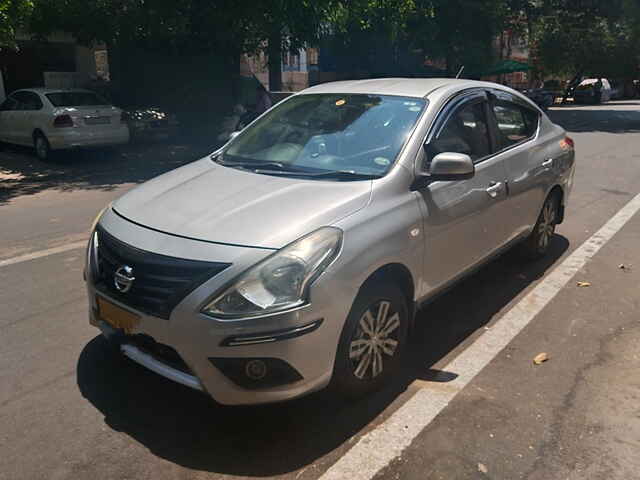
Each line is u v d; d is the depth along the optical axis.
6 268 5.45
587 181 9.70
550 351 3.89
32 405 3.25
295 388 2.81
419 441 2.95
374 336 3.19
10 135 13.07
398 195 3.35
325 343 2.84
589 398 3.33
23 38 16.66
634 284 5.05
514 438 2.97
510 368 3.67
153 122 15.18
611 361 3.75
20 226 7.02
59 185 9.98
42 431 3.02
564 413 3.18
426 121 3.75
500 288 4.97
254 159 3.94
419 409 3.22
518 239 4.97
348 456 2.84
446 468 2.76
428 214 3.48
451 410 3.21
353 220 3.02
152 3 12.72
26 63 17.47
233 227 2.91
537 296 4.80
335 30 16.73
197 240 2.86
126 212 3.31
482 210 4.10
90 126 12.15
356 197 3.18
